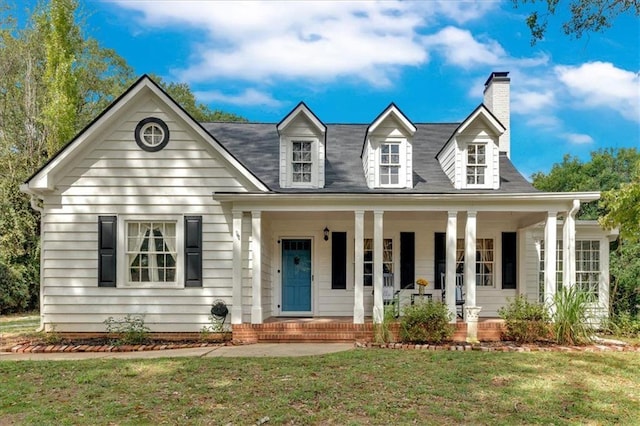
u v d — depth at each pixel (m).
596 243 14.62
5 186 20.77
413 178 13.74
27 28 25.03
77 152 11.90
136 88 11.76
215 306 11.64
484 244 14.38
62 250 11.80
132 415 5.61
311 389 6.63
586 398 6.59
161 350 10.26
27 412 5.72
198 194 12.01
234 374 7.51
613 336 12.05
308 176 13.17
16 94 24.72
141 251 11.95
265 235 12.97
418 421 5.50
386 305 12.80
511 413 5.87
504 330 11.32
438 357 8.90
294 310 14.05
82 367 8.02
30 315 19.20
